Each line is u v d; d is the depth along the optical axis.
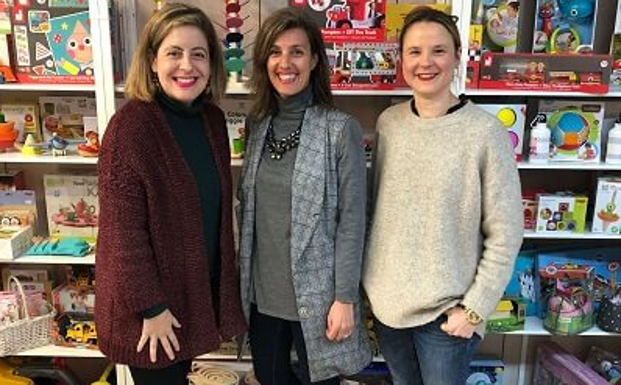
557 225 2.10
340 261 1.61
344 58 1.92
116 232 1.39
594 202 2.14
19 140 2.20
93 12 1.90
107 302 1.46
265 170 1.64
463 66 1.91
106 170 1.40
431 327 1.62
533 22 2.14
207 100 1.60
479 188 1.50
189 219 1.48
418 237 1.56
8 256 2.05
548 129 2.03
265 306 1.70
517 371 2.48
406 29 1.55
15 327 2.12
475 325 1.54
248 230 1.69
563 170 2.30
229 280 1.61
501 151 1.48
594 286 2.22
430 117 1.57
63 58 1.98
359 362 1.72
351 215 1.59
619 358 2.36
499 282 1.50
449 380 1.63
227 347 2.23
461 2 1.87
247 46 2.17
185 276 1.50
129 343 1.47
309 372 1.71
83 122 2.17
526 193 2.17
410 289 1.57
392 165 1.61
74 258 2.09
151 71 1.47
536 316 2.27
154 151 1.42
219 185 1.56
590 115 2.04
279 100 1.64
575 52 2.10
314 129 1.60
